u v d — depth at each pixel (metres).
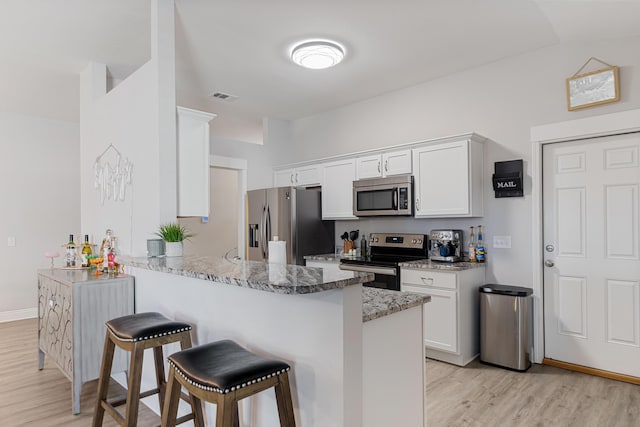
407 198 3.69
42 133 5.10
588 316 3.04
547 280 3.24
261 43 3.19
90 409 2.50
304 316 1.48
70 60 3.55
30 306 4.96
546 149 3.27
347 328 1.35
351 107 4.77
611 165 2.96
